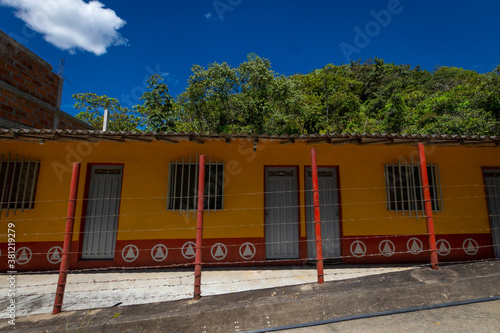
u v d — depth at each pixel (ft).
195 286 10.91
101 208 18.51
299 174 19.01
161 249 17.65
